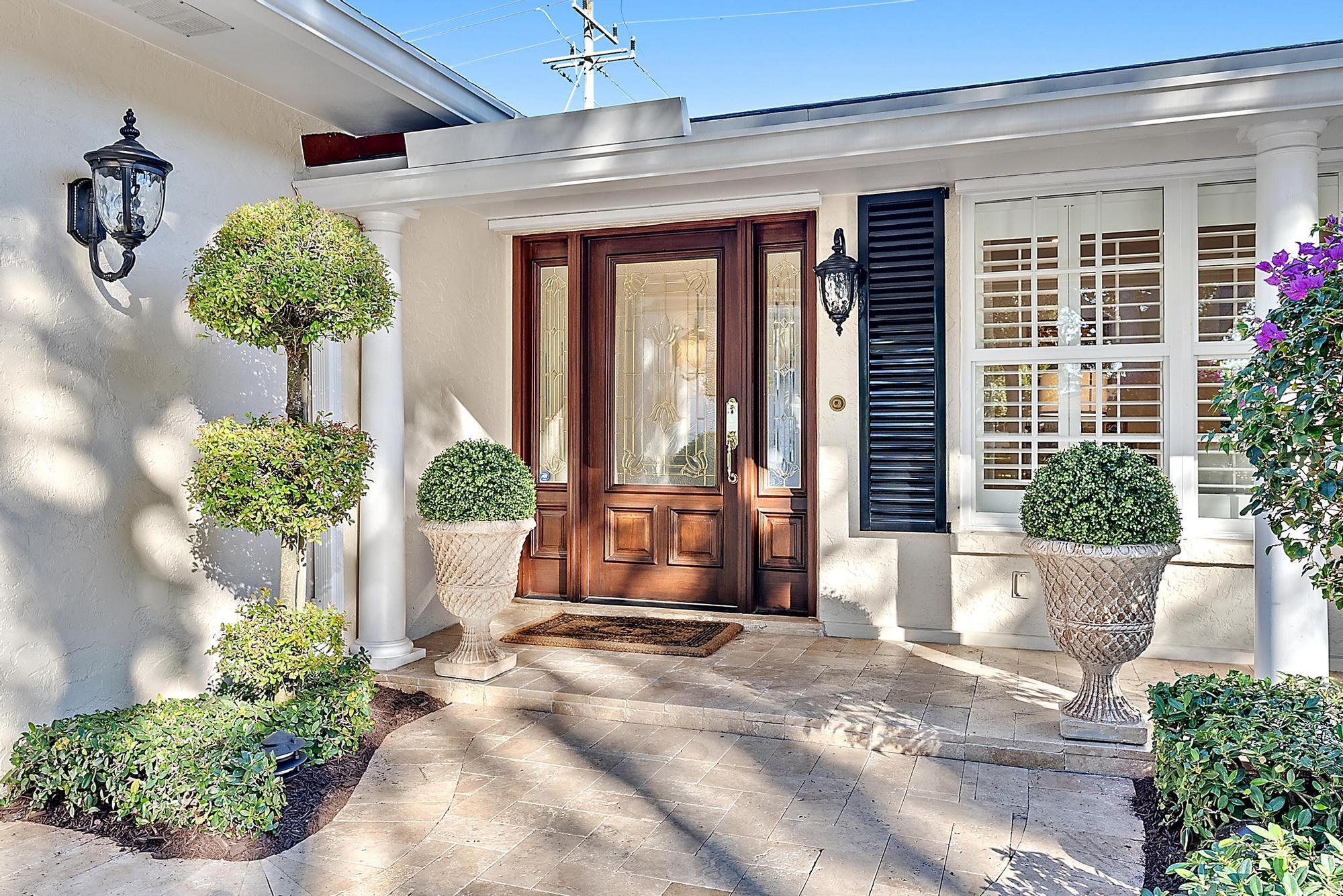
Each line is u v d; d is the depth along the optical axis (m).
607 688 4.57
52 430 3.54
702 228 6.10
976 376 5.30
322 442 3.63
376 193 4.68
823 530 5.64
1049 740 3.75
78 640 3.65
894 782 3.59
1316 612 3.66
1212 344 4.85
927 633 5.46
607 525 6.43
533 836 3.15
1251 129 3.71
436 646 5.48
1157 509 3.51
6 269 3.36
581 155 4.30
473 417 6.16
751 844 3.07
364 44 4.04
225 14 3.63
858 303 5.46
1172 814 2.93
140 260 3.89
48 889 2.75
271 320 3.54
